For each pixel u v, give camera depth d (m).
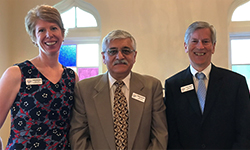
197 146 1.90
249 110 1.85
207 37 1.95
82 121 1.94
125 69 1.88
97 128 1.88
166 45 3.37
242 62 3.62
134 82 2.01
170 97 2.09
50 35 1.83
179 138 2.00
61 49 3.87
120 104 1.91
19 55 3.58
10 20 3.60
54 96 1.86
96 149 1.85
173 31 3.38
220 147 1.86
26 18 1.90
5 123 3.38
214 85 1.97
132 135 1.83
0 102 1.72
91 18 3.79
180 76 2.15
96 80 2.06
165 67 3.36
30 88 1.79
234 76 1.98
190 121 1.95
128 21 3.45
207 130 1.90
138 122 1.86
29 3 3.61
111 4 3.49
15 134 1.74
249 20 3.55
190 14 3.37
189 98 1.99
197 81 2.07
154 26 3.41
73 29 3.78
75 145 1.85
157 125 1.93
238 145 1.82
